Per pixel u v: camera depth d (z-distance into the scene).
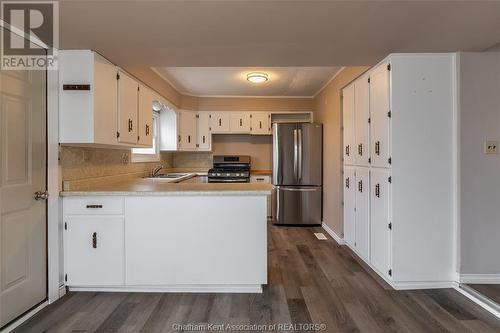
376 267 2.81
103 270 2.38
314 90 5.00
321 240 4.03
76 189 2.47
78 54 2.29
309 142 4.82
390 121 2.48
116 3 1.63
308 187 4.84
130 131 2.86
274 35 2.08
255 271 2.39
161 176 4.28
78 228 2.37
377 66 2.72
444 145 2.48
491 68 2.44
